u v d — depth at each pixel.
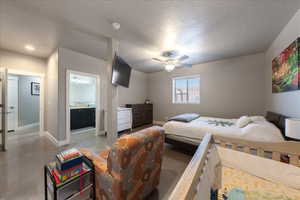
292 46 1.82
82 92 5.48
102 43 2.80
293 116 1.87
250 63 3.47
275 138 1.67
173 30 2.24
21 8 1.69
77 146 3.00
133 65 4.62
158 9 1.70
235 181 1.10
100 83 3.94
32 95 4.88
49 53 3.38
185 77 4.80
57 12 1.77
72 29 2.22
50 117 3.48
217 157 1.25
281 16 1.83
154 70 5.43
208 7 1.66
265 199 0.87
